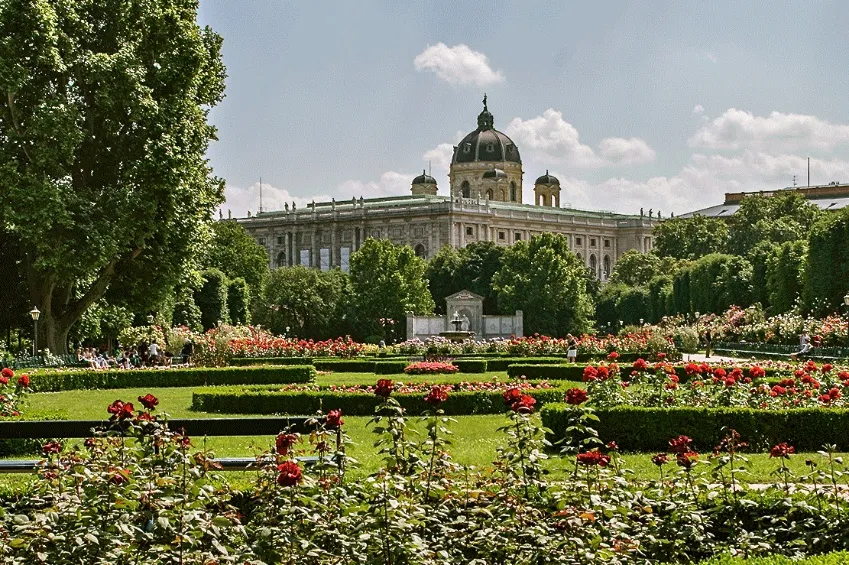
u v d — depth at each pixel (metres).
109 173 69.00
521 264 161.12
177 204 68.06
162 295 71.31
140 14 67.94
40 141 64.06
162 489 14.31
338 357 77.06
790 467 24.30
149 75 68.00
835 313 92.81
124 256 70.06
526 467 16.11
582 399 17.67
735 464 24.61
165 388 56.25
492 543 13.96
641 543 14.80
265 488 14.62
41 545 13.50
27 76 62.69
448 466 15.95
